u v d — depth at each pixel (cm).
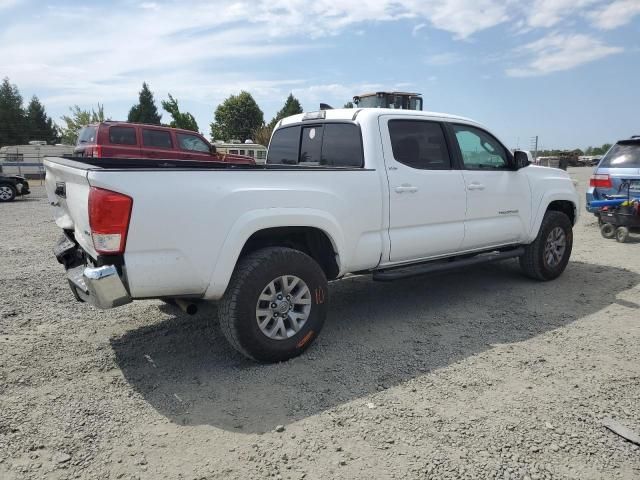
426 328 450
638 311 493
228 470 250
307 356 388
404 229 457
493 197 531
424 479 242
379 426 288
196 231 329
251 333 354
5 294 543
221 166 489
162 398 322
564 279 619
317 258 423
